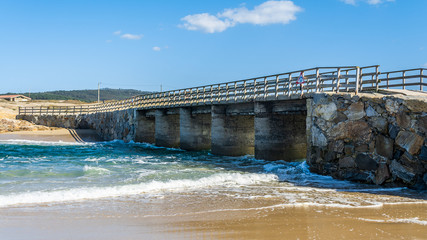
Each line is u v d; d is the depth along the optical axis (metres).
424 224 8.95
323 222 9.04
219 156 26.80
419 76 17.64
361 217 9.60
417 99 14.12
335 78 17.81
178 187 14.30
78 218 9.43
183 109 31.86
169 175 17.05
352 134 16.00
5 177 16.12
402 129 14.47
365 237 7.81
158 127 36.34
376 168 15.12
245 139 27.83
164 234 8.04
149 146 37.31
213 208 10.70
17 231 8.18
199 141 31.84
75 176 16.61
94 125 52.47
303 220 9.23
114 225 8.79
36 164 21.42
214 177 16.36
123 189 13.55
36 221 9.05
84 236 7.90
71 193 12.57
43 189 13.33
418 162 13.95
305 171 17.89
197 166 20.67
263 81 23.56
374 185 14.98
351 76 17.16
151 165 21.16
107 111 50.62
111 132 47.06
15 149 32.81
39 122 57.62
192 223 8.98
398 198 12.41
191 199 12.02
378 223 8.97
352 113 16.08
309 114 17.98
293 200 11.90
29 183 14.60
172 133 36.56
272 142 22.09
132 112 41.09
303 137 23.23
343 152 16.27
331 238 7.72
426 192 13.46
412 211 10.41
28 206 10.71
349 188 14.34
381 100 15.20
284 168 18.95
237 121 27.41
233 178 16.31
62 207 10.68
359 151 15.74
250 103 24.27
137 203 11.35
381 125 15.13
